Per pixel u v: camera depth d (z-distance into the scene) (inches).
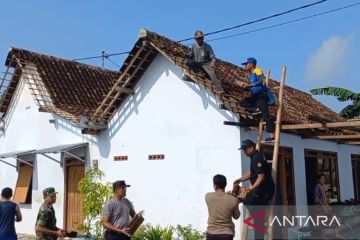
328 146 591.2
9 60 661.9
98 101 679.7
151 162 482.6
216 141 432.1
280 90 342.0
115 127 522.3
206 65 434.0
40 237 289.4
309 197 531.5
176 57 458.9
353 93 728.3
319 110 706.8
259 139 358.6
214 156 431.2
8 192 329.4
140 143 495.5
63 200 563.8
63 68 707.4
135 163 497.0
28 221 614.9
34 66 658.2
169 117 473.7
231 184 414.3
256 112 382.3
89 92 690.8
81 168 553.9
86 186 458.6
